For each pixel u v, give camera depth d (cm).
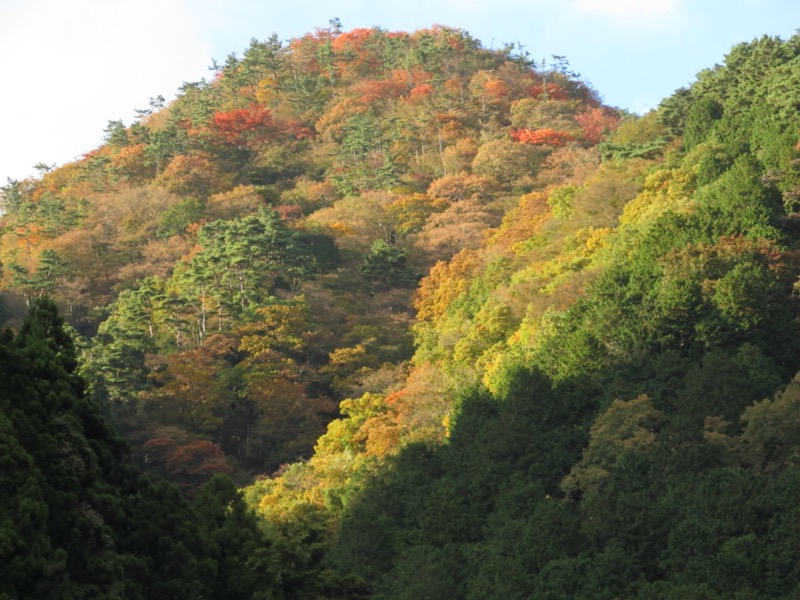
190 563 5088
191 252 17012
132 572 4822
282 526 6619
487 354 10644
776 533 5928
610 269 9775
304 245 16550
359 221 18675
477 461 7950
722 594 5681
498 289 12169
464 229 17825
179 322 13950
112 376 12256
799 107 12794
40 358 5106
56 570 4347
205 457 11225
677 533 6169
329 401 12838
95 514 4750
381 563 7362
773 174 10381
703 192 10738
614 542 6291
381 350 14075
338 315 14950
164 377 12569
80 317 16512
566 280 10744
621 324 8800
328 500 8669
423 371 11050
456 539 7262
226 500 5884
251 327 13600
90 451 4938
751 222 9675
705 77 16250
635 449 7200
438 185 19850
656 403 7844
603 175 14075
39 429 4841
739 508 6162
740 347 8206
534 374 8444
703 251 9106
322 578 5816
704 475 6750
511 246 14512
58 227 19138
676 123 15150
